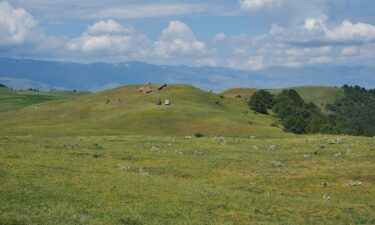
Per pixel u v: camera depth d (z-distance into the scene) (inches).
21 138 2714.1
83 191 1284.4
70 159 1932.8
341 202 1489.9
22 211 1015.0
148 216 1103.0
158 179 1641.2
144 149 2463.1
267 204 1365.7
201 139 3053.6
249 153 2421.3
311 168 2039.9
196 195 1393.9
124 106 7150.6
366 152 2406.5
